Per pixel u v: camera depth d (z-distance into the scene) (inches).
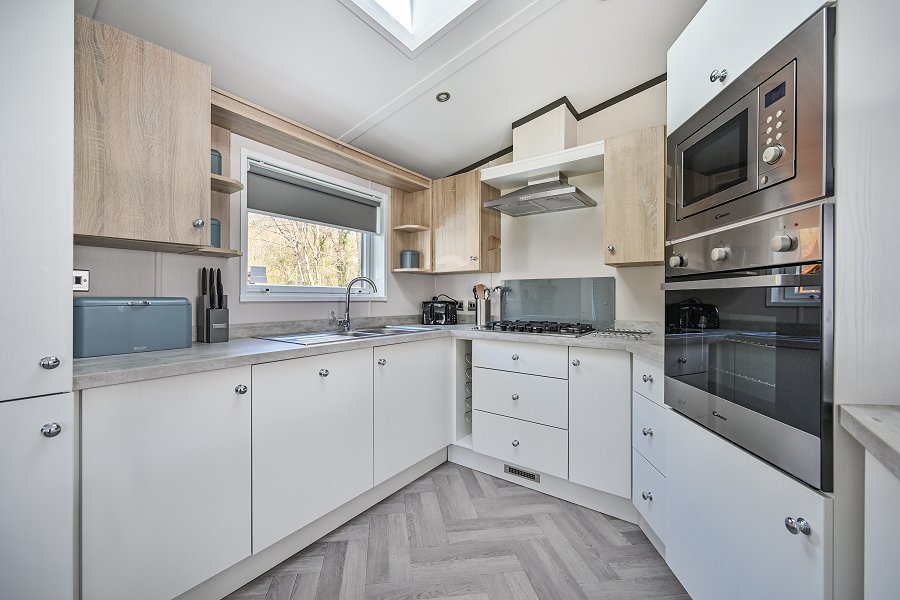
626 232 82.4
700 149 49.6
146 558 45.2
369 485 75.7
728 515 42.2
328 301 99.0
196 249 64.9
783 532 34.4
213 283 71.4
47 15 38.3
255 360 55.9
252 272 85.5
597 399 75.8
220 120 72.2
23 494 36.9
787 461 34.2
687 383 51.2
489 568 60.9
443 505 79.9
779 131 36.1
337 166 97.6
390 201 115.8
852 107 31.0
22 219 37.0
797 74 34.1
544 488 85.3
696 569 48.5
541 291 111.6
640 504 67.6
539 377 83.6
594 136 101.6
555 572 60.1
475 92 91.2
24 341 37.0
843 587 30.4
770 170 37.2
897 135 30.1
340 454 69.7
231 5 59.3
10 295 36.4
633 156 81.9
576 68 87.0
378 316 112.7
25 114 37.1
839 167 31.2
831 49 31.5
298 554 64.3
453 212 113.4
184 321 61.5
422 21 72.2
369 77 80.7
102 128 50.4
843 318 30.9
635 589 56.4
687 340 51.3
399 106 91.7
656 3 70.6
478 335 92.7
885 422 26.1
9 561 36.2
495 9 69.1
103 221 50.4
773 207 36.9
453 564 61.9
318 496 65.6
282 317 88.7
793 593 33.1
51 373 38.3
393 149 109.0
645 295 95.8
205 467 50.6
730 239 42.6
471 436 102.2
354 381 72.7
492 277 121.3
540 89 92.9
